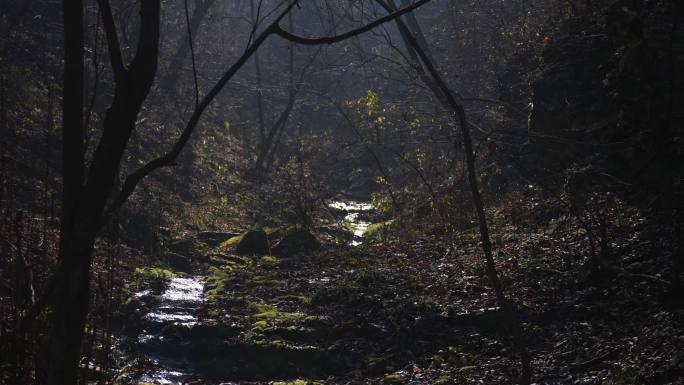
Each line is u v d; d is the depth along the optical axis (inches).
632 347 300.5
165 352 375.2
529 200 564.1
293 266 568.1
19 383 205.2
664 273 355.9
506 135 617.9
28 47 821.2
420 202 718.5
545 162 562.6
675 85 463.8
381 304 423.8
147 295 433.4
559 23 669.9
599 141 514.0
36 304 193.2
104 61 736.3
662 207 418.6
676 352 282.2
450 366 340.2
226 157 1078.4
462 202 650.8
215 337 387.9
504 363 328.8
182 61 1097.4
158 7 163.2
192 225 720.3
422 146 804.0
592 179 487.2
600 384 277.6
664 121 454.6
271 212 808.3
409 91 921.5
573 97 566.3
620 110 490.6
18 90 677.3
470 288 429.7
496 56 864.3
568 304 366.6
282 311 437.4
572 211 421.4
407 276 480.1
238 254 631.2
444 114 761.0
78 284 157.5
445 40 1099.3
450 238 582.9
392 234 677.9
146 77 161.8
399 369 350.0
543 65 617.6
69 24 161.6
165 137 953.5
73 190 162.1
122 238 565.0
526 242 486.3
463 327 380.5
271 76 1393.9
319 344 382.3
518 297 394.3
